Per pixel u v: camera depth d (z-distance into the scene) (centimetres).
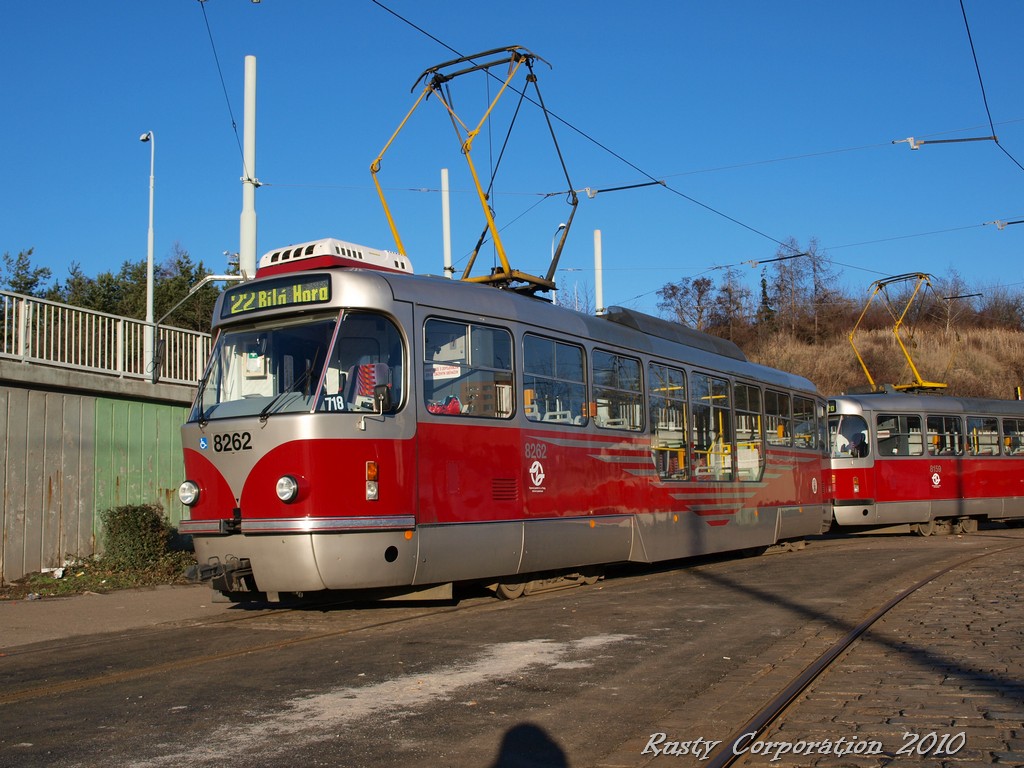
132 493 1494
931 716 595
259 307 999
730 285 7025
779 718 601
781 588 1244
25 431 1319
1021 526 2891
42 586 1270
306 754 532
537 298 1283
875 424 2352
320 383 926
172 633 947
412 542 954
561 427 1182
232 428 947
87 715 616
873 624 935
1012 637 855
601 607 1067
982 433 2573
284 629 943
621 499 1295
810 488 1953
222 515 947
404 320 984
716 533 1548
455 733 573
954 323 7725
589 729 586
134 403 1507
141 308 3850
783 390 1869
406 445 962
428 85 1491
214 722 595
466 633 900
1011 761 505
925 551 1828
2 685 716
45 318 1349
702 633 902
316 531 897
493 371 1088
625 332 1362
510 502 1082
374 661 772
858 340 7169
